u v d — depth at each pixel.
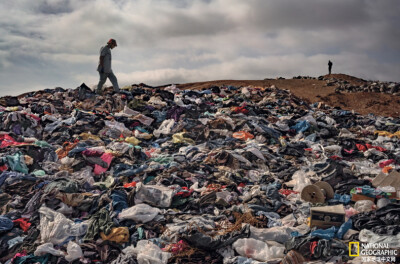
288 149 12.30
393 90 28.00
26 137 12.04
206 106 16.48
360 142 13.75
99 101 15.82
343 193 8.96
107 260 6.48
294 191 9.14
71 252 6.43
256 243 6.65
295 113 17.31
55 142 11.84
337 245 6.40
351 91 28.62
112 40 16.20
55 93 16.64
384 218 7.18
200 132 13.38
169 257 6.41
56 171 9.81
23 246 6.79
